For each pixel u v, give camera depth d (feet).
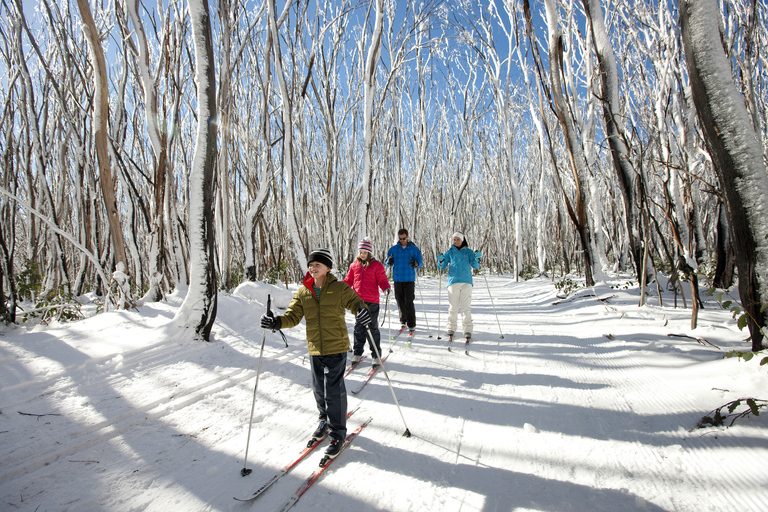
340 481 7.78
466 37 52.37
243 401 11.88
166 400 11.63
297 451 9.03
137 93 32.27
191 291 17.12
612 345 16.33
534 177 69.67
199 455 8.84
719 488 6.86
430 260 85.81
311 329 9.36
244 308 23.07
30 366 13.04
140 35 21.49
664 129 26.07
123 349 15.10
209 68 17.02
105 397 11.54
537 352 16.66
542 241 58.85
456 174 79.41
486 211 84.89
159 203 23.68
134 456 8.76
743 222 10.74
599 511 6.59
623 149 24.53
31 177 28.32
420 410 11.12
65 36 24.93
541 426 9.86
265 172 34.14
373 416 10.78
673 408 9.94
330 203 37.86
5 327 17.38
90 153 28.40
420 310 31.19
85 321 18.10
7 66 25.62
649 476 7.47
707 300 21.39
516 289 45.42
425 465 8.30
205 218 17.28
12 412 10.34
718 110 10.91
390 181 58.13
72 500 7.22
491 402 11.55
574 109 34.91
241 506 7.06
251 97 38.14
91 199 30.66
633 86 35.04
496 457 8.54
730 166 10.87
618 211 43.60
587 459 8.25
